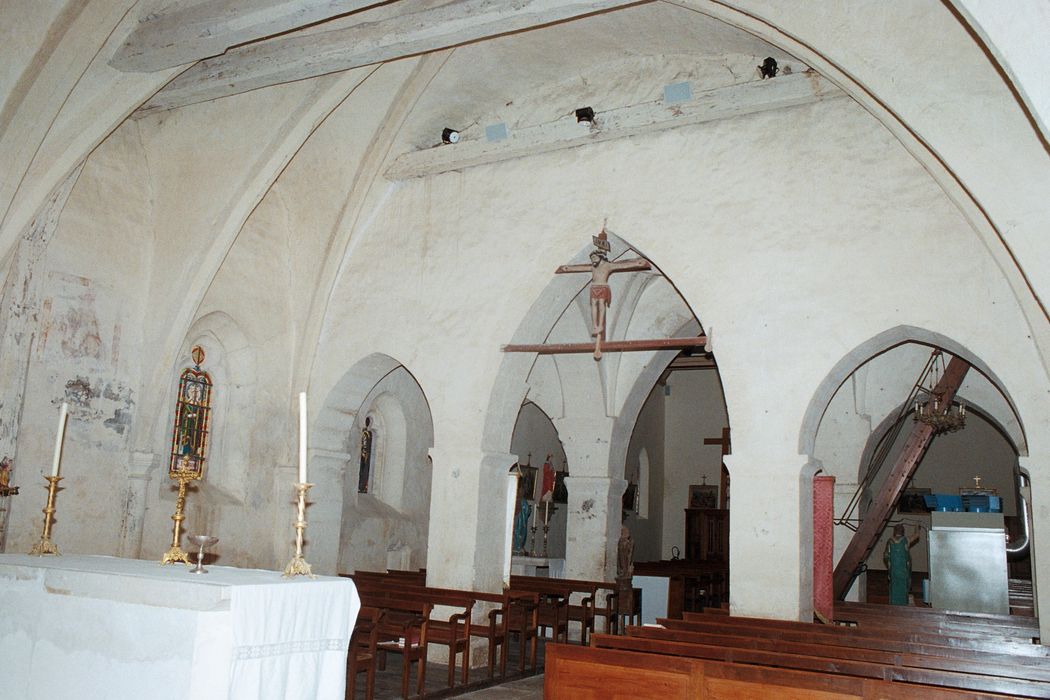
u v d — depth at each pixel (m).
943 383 13.00
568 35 11.83
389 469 16.72
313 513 14.00
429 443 17.61
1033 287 7.68
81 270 11.92
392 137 13.20
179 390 13.39
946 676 6.12
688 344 11.06
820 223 10.61
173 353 12.73
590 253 11.83
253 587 5.43
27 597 6.29
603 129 12.00
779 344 10.57
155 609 5.56
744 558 10.29
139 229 12.75
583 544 15.21
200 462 13.66
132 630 5.64
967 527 12.69
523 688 10.17
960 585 12.57
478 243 12.92
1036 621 10.47
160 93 11.32
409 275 13.43
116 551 12.18
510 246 12.63
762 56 11.36
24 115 10.06
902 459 13.30
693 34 11.34
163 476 12.94
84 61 9.92
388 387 16.42
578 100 12.76
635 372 15.15
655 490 25.58
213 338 13.84
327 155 13.56
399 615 10.03
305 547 13.84
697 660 6.26
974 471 22.61
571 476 15.44
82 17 9.55
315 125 12.41
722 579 18.55
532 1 9.01
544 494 19.56
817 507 10.70
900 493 13.30
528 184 12.69
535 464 19.81
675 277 11.34
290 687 5.75
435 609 11.78
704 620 9.41
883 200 10.31
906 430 22.36
